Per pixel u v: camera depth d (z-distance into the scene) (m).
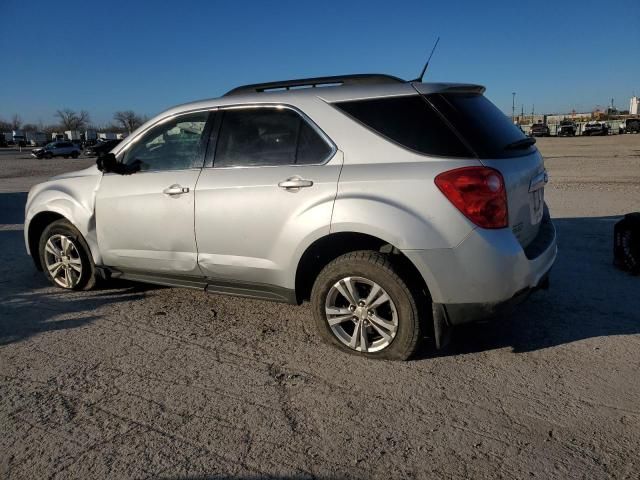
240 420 2.93
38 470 2.54
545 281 3.81
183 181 4.16
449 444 2.68
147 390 3.26
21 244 7.70
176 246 4.23
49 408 3.06
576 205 10.16
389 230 3.30
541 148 35.34
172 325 4.30
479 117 3.51
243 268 3.94
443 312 3.35
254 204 3.80
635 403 3.01
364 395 3.16
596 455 2.57
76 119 117.69
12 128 127.38
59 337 4.08
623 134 65.75
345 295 3.59
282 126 3.85
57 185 5.06
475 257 3.22
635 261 5.36
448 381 3.31
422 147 3.38
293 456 2.61
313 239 3.57
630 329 4.03
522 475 2.45
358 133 3.57
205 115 4.21
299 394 3.19
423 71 3.85
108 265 4.77
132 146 4.58
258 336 4.06
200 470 2.52
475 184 3.19
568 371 3.40
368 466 2.53
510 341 3.88
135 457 2.62
